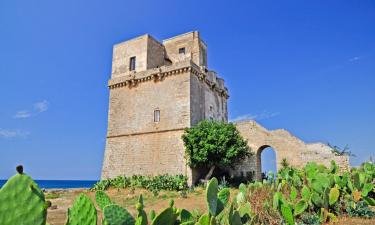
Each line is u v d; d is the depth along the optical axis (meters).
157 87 32.78
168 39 38.88
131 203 20.33
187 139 27.94
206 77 34.28
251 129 32.25
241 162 30.62
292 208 8.96
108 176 33.50
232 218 3.84
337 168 13.94
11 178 2.01
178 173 28.80
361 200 10.81
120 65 36.66
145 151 31.67
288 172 13.99
